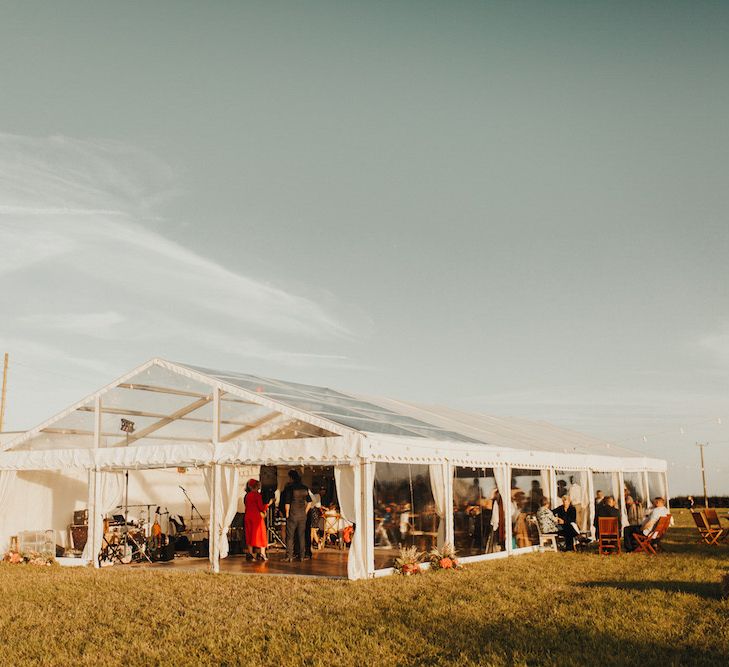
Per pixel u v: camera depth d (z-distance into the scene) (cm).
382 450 1480
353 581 1373
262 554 1736
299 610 1093
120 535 1823
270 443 1552
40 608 1151
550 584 1295
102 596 1251
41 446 1859
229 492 1617
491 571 1500
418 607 1098
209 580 1423
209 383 1669
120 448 1742
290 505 1708
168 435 1778
